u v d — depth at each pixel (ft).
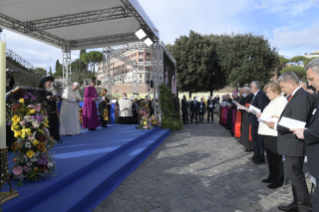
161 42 35.42
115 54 47.88
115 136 21.94
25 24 25.20
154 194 11.05
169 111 34.76
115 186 11.99
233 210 9.46
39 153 9.71
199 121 49.75
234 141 25.53
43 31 27.37
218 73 89.45
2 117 7.32
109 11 22.97
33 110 9.46
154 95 32.50
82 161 12.82
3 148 7.31
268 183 12.61
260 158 16.40
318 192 6.37
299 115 7.64
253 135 16.66
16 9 21.62
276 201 10.32
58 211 7.91
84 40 31.83
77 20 24.52
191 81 85.25
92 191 9.97
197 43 84.94
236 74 78.84
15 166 9.43
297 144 8.25
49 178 10.03
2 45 6.98
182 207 9.70
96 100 25.84
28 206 7.96
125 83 131.75
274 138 11.51
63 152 15.02
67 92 21.68
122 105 35.12
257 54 76.74
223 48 82.58
